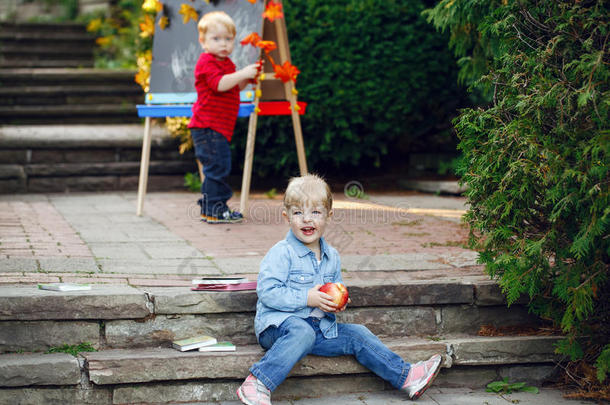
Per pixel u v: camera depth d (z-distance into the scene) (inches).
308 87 290.4
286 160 307.1
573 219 125.6
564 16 122.6
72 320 126.8
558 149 121.9
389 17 299.0
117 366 120.4
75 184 305.1
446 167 335.0
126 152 319.0
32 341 125.1
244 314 133.7
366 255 172.1
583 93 115.3
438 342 134.7
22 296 123.8
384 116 304.3
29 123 356.2
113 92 383.6
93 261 160.1
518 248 128.4
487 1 163.3
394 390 131.1
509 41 133.6
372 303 137.5
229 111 217.3
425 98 311.7
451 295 140.0
